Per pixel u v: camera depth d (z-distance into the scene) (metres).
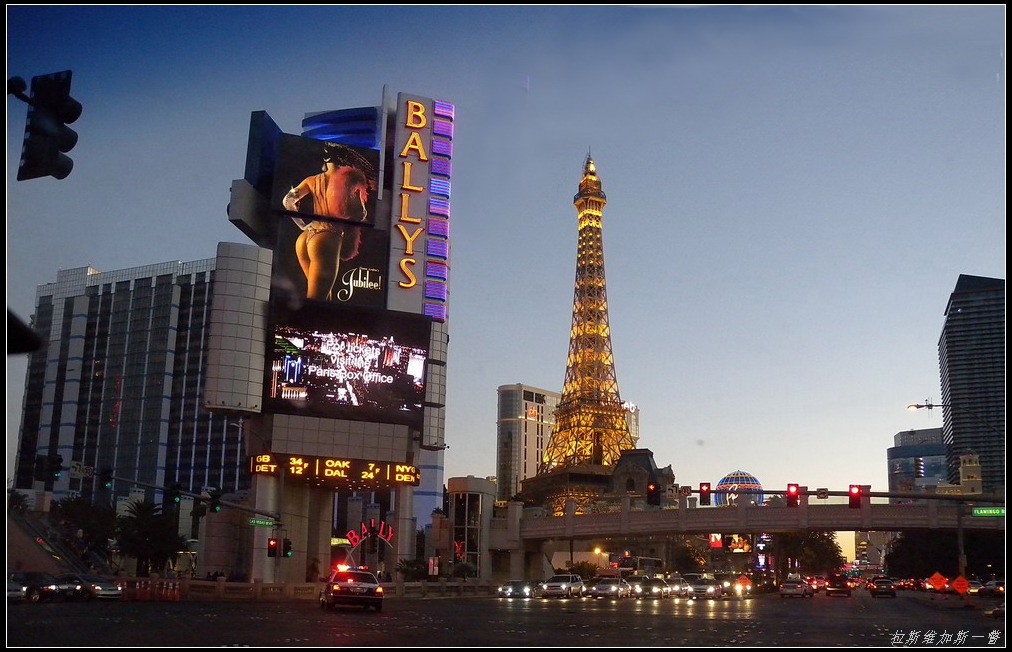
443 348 107.75
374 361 95.94
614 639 32.28
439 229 105.38
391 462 95.31
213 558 101.38
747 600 99.81
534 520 142.38
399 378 96.69
